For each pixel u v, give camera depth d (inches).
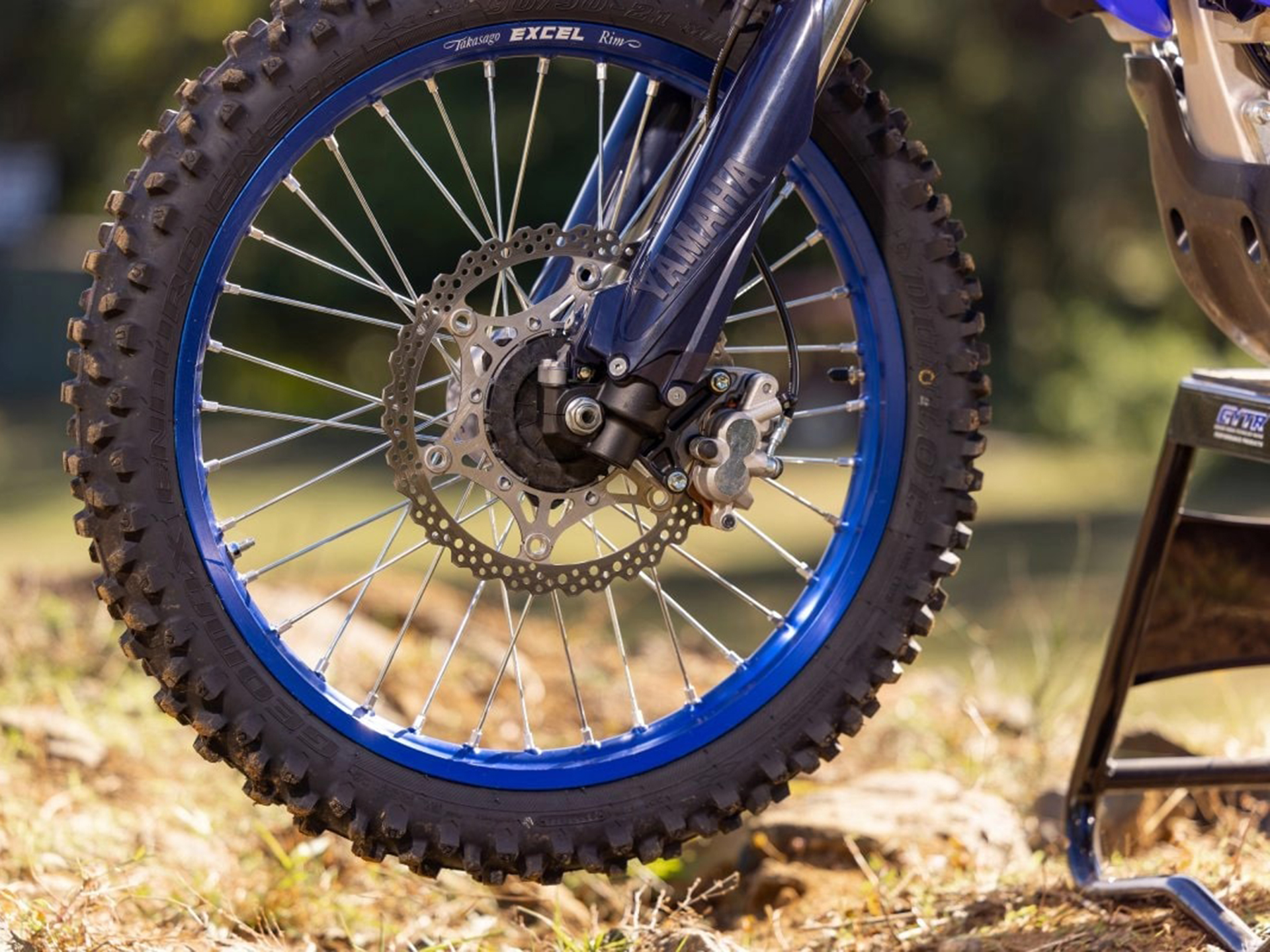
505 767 100.6
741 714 103.7
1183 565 122.3
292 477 574.9
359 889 136.9
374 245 748.0
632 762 102.1
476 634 208.7
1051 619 227.9
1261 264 103.2
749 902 133.9
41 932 106.8
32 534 484.7
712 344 96.0
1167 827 145.4
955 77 888.3
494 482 97.7
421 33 95.7
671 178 103.6
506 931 131.3
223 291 94.7
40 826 132.0
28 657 178.5
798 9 97.3
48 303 968.3
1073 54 887.1
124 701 169.0
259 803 97.3
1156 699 255.3
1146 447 801.6
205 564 94.5
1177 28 104.5
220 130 93.2
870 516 104.4
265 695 95.7
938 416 103.5
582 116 731.4
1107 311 899.4
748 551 484.1
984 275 908.6
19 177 1264.8
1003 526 568.4
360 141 735.7
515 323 97.4
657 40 99.7
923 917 121.0
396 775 98.1
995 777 163.2
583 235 99.2
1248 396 109.7
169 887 127.3
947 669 228.8
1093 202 908.6
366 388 781.3
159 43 1049.5
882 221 102.4
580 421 94.7
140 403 92.6
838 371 104.9
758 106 96.3
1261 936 106.2
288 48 94.2
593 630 227.0
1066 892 121.6
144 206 93.0
